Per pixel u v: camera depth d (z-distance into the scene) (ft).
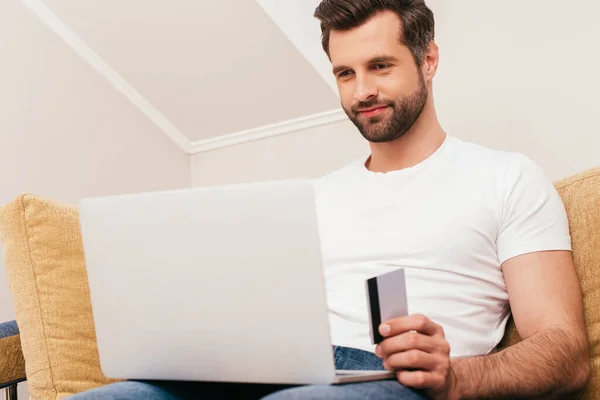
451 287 3.91
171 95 9.26
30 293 4.61
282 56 8.10
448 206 4.00
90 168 8.72
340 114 8.36
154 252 2.99
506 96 6.63
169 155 9.77
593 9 6.00
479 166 4.09
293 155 8.87
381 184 4.31
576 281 3.77
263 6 7.65
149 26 8.45
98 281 3.16
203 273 2.90
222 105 9.12
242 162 9.41
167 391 3.25
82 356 4.58
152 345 3.11
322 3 4.47
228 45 8.31
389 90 4.25
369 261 4.13
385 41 4.24
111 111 9.06
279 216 2.76
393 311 2.89
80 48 8.81
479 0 6.74
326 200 4.49
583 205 3.94
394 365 2.82
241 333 2.88
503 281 3.98
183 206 2.91
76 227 4.76
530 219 3.85
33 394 4.58
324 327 2.75
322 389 2.72
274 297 2.80
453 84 6.97
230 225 2.83
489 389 3.10
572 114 6.19
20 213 4.66
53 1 8.41
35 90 8.23
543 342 3.36
